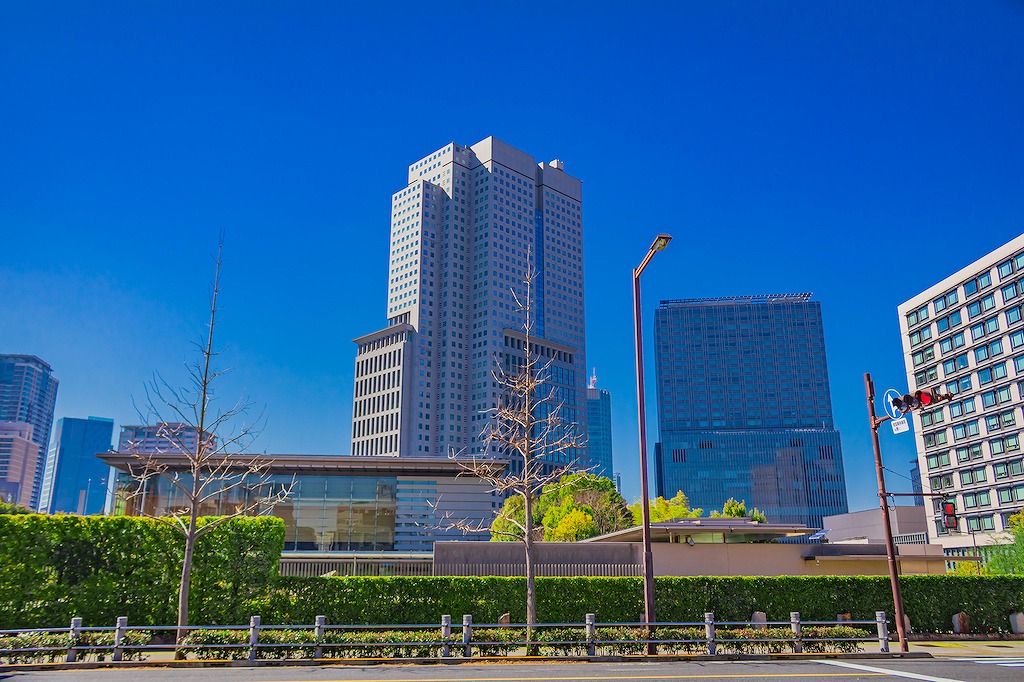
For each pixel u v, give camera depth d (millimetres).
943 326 108625
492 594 28578
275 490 42844
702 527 34812
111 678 18266
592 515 70688
